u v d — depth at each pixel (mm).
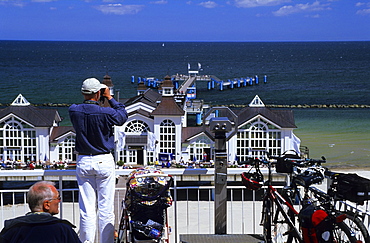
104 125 7234
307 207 6672
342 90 110562
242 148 32250
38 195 5484
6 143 32781
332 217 6395
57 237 5262
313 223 6438
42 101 92500
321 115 73938
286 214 7309
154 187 8055
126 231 7887
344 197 6406
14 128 32688
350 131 58094
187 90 95000
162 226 7781
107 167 7344
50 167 29812
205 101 95812
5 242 5215
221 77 151875
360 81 131875
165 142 33625
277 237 8078
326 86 120125
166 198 8023
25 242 5168
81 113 7188
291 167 7707
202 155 33469
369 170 37500
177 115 33125
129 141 33250
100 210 7465
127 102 39094
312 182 7168
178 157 33406
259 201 23828
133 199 7922
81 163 7301
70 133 33062
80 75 150625
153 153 33312
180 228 17906
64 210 21219
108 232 7492
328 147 48188
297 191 7527
